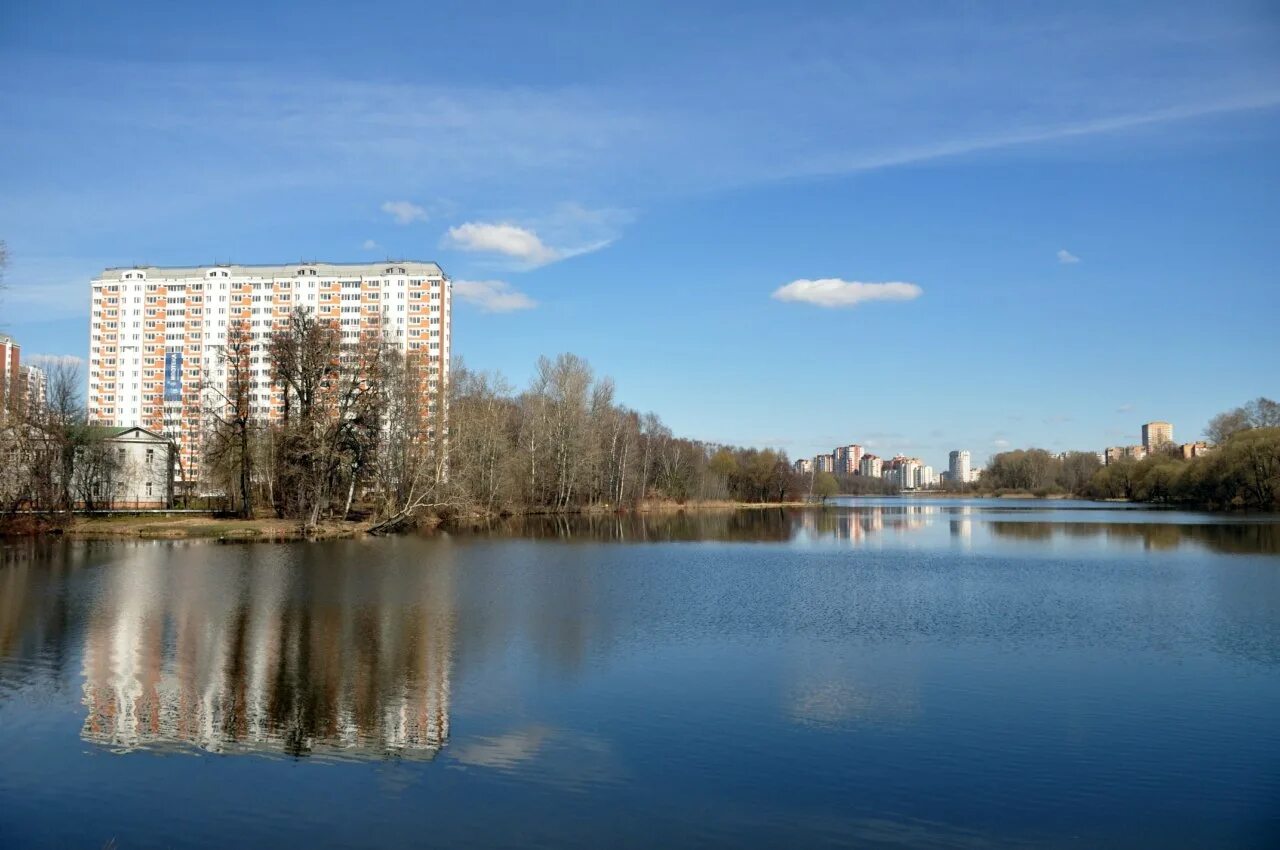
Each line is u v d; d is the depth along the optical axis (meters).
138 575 49.31
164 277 175.88
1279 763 20.34
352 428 83.00
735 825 16.84
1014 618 38.38
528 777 19.09
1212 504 153.38
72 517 77.50
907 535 95.81
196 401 130.38
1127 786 18.98
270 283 175.00
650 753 20.58
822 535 95.94
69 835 16.14
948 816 17.39
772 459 197.38
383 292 173.62
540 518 116.69
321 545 70.12
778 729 22.39
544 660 29.50
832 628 35.62
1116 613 39.66
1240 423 171.38
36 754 20.25
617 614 38.44
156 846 15.75
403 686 26.05
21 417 74.44
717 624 36.31
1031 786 18.92
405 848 15.68
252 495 94.38
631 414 162.88
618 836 16.31
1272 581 52.09
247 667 28.12
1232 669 28.92
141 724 22.39
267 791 18.25
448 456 94.25
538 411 123.62
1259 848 16.20
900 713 23.86
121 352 175.25
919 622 37.16
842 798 18.20
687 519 130.38
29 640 31.84
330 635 33.22
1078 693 25.92
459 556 63.38
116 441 100.31
